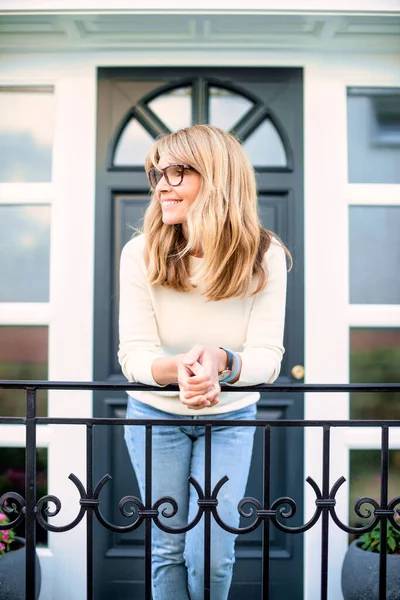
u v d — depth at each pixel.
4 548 2.14
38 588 2.18
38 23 2.24
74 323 2.44
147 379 1.34
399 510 1.44
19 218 2.47
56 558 2.39
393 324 2.44
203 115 2.46
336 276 2.45
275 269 1.46
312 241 2.45
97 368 2.44
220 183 1.34
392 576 2.09
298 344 2.44
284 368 2.45
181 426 1.53
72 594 2.38
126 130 2.49
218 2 2.12
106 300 2.45
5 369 2.45
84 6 2.13
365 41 2.38
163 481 1.54
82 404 2.43
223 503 1.50
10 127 2.47
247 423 1.41
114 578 2.40
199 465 1.51
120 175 2.46
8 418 1.43
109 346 2.45
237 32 2.31
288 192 2.46
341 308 2.44
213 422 1.41
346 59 2.45
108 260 2.46
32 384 1.41
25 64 2.44
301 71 2.46
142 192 2.48
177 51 2.44
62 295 2.45
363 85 2.45
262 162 2.48
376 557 2.15
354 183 2.47
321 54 2.45
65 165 2.46
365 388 1.39
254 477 2.44
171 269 1.40
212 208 1.33
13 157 2.47
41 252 2.47
